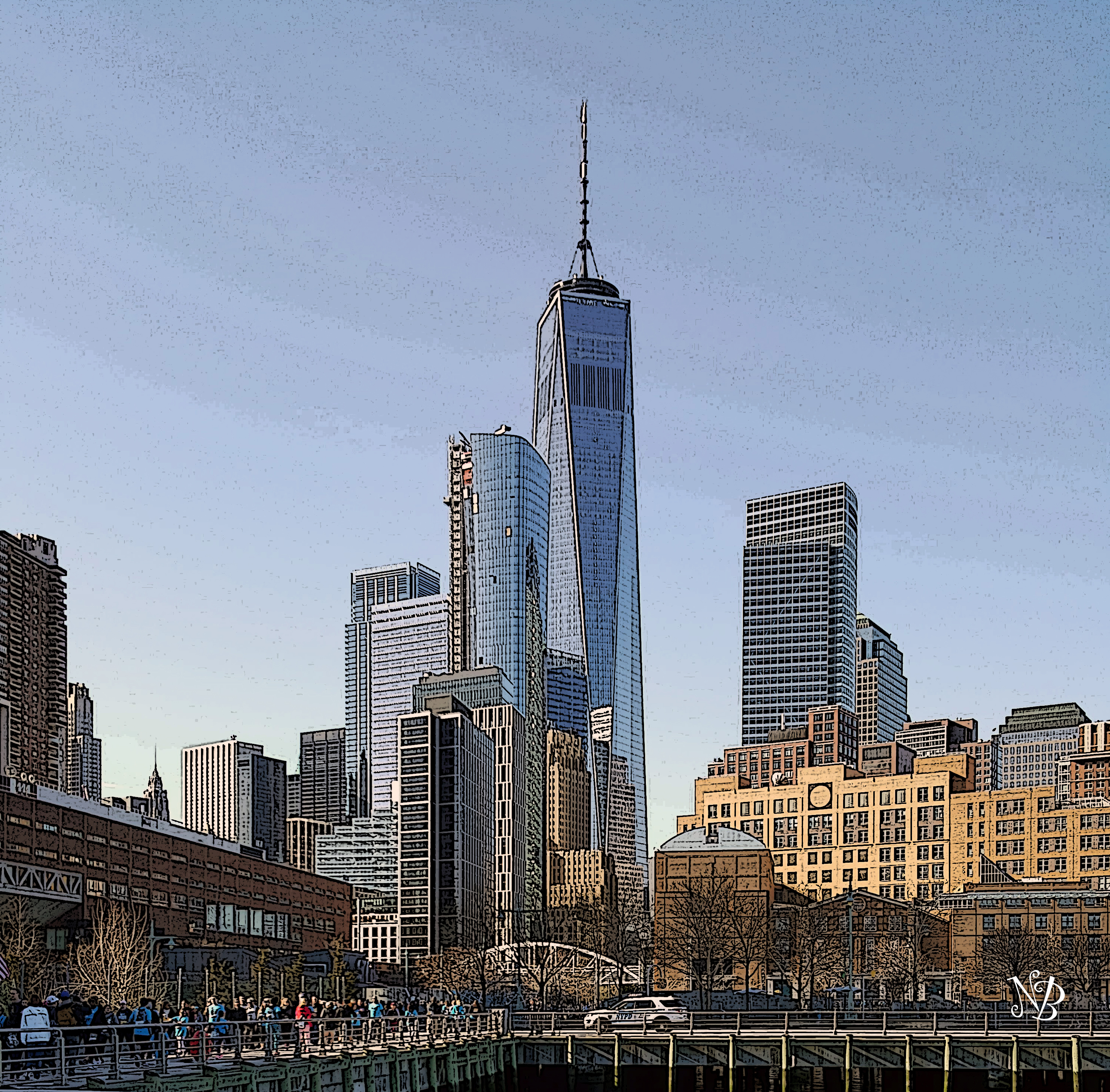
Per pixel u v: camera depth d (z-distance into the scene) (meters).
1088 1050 96.38
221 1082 59.00
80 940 161.50
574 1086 102.50
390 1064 79.19
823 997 182.62
